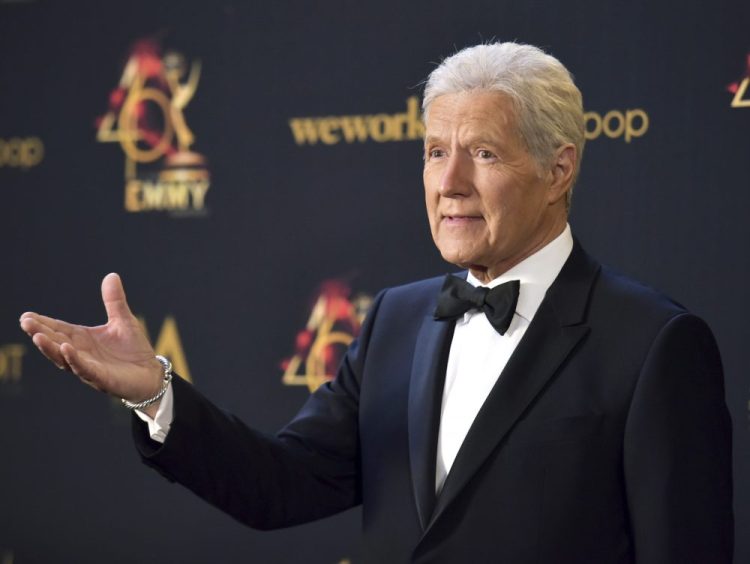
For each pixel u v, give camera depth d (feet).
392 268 35.14
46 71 38.83
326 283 35.73
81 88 38.47
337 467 20.21
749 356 31.17
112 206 38.01
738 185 31.50
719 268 31.55
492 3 34.04
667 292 31.96
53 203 38.60
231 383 36.47
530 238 18.54
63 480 38.06
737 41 31.63
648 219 32.24
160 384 17.51
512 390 17.51
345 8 35.70
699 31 31.96
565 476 16.83
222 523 36.47
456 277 19.42
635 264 32.27
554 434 17.06
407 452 18.37
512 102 17.69
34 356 38.55
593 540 16.71
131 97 37.96
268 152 36.45
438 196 18.13
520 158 17.74
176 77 37.50
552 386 17.47
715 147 31.71
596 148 32.76
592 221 32.73
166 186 37.47
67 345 16.08
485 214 17.79
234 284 36.63
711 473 16.79
